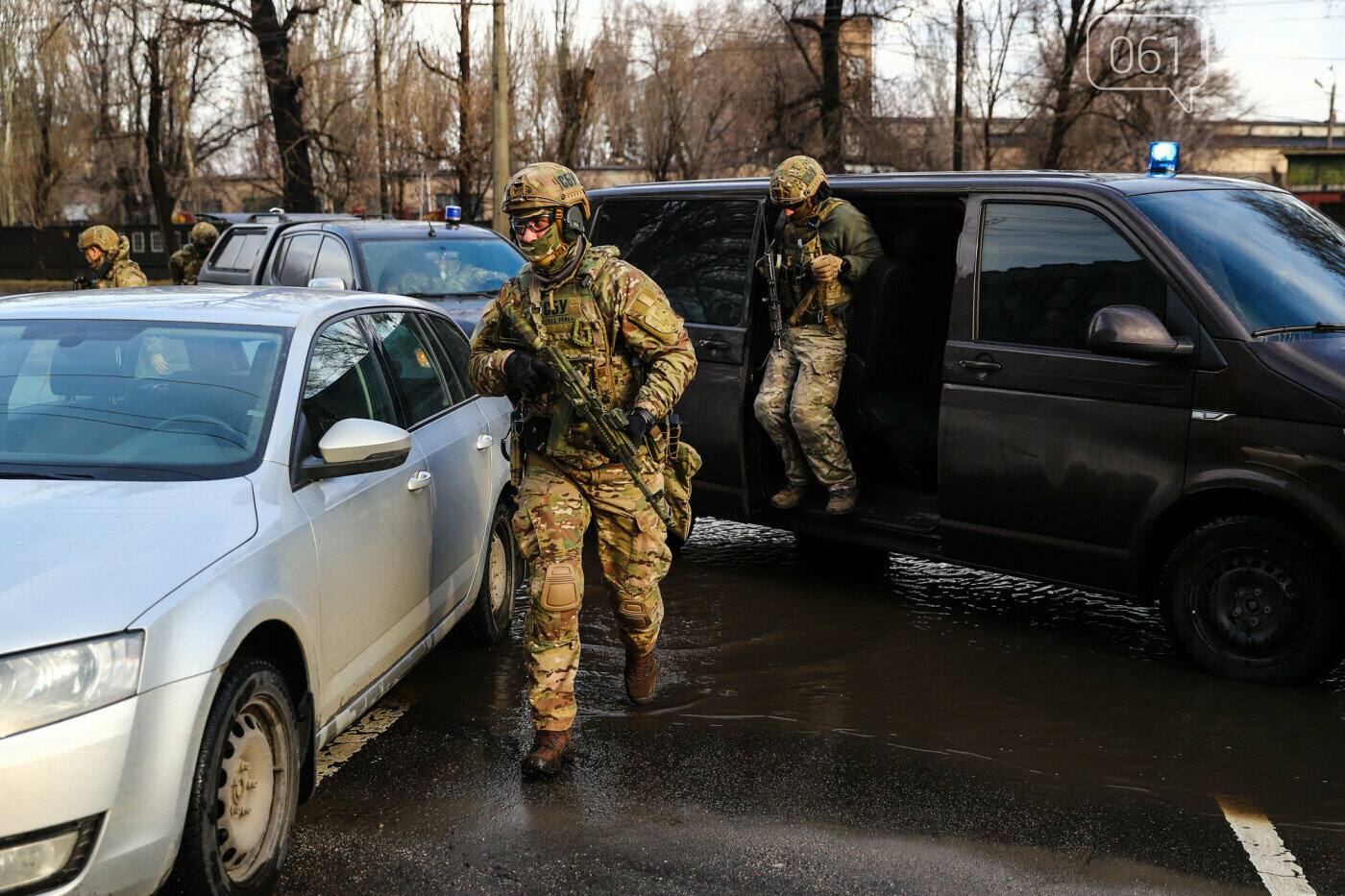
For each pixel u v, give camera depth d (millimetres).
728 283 6223
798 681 4715
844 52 38000
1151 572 4957
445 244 9969
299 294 4422
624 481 4035
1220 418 4570
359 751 4059
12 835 2438
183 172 47562
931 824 3514
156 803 2602
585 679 4738
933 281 6227
